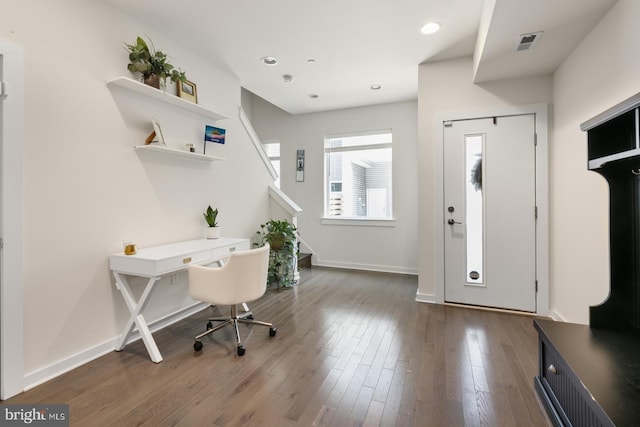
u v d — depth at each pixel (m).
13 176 1.81
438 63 3.37
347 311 3.22
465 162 3.28
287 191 5.61
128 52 2.52
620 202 1.66
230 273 2.35
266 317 3.06
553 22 2.14
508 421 1.59
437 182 3.37
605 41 2.05
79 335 2.18
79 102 2.18
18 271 1.84
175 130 2.95
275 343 2.50
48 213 2.01
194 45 3.06
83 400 1.77
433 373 2.04
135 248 2.40
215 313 3.18
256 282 2.51
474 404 1.73
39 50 1.95
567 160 2.65
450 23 2.68
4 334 1.79
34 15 1.93
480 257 3.27
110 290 2.38
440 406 1.71
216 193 3.47
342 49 3.14
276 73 3.72
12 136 1.81
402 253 4.93
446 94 3.33
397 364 2.16
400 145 4.88
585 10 2.01
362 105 5.02
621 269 1.67
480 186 3.25
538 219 3.05
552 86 2.98
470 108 3.24
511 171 3.12
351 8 2.48
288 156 5.60
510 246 3.15
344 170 5.37
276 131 5.66
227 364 2.17
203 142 3.28
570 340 1.57
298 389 1.88
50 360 2.01
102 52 2.33
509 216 3.14
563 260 2.75
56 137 2.04
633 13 1.75
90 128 2.25
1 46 1.76
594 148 1.64
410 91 4.38
